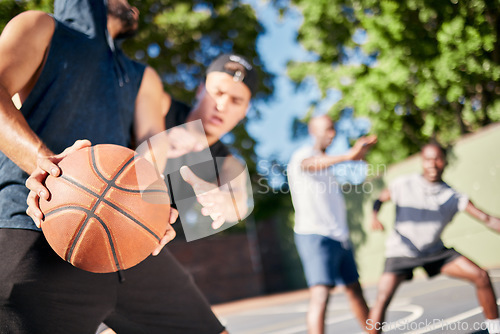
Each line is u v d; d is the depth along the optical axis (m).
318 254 4.04
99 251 1.74
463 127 17.38
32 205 1.72
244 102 2.70
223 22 19.00
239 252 22.03
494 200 12.66
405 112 18.08
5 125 1.68
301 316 10.05
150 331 2.25
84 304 1.91
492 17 15.57
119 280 2.03
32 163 1.71
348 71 18.20
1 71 1.75
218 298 20.89
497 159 12.52
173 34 18.48
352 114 19.92
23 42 1.84
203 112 2.68
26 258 1.79
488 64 15.16
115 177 1.76
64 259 1.76
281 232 22.22
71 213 1.71
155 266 2.18
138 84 2.34
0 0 13.16
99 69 2.09
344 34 18.64
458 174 13.42
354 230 17.56
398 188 4.16
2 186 1.89
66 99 1.97
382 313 4.05
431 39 15.85
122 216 1.75
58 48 1.97
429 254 3.95
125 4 2.26
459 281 10.65
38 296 1.80
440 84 15.59
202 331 2.32
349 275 4.22
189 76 19.38
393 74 16.14
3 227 1.82
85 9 2.13
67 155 1.78
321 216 4.12
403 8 15.74
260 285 22.11
